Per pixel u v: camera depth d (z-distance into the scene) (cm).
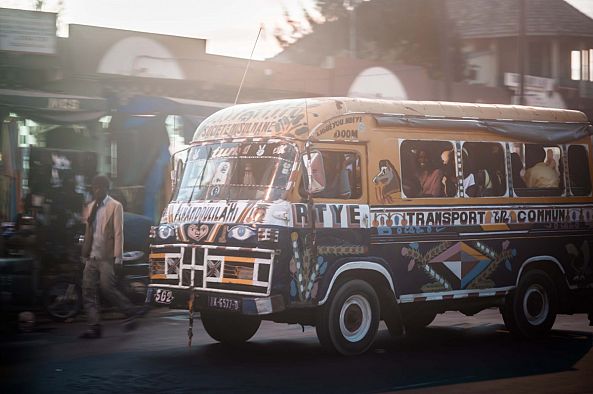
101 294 1173
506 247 1107
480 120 1104
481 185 1093
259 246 909
